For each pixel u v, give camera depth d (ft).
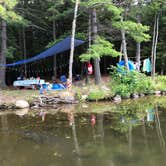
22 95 49.70
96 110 41.70
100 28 61.21
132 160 20.21
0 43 67.51
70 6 68.95
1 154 22.82
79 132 28.86
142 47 83.10
